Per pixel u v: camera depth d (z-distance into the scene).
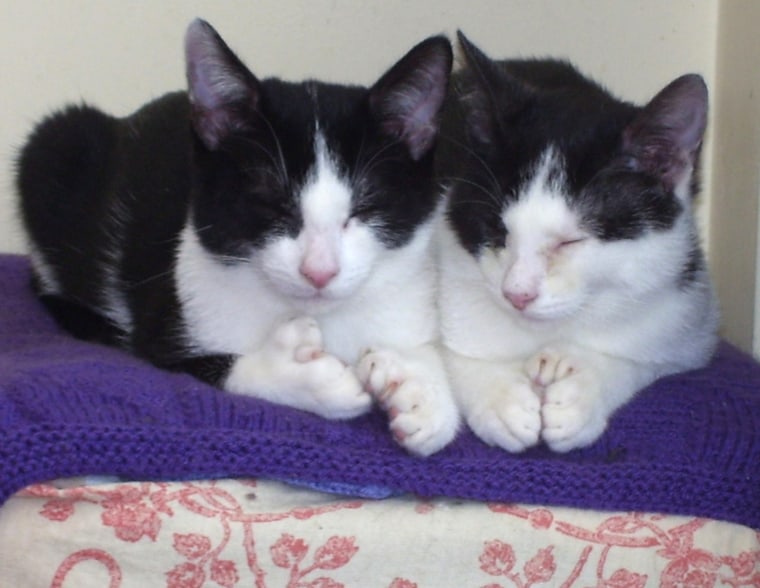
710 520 0.73
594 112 0.76
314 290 0.74
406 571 0.71
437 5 0.98
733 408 0.76
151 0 0.97
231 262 0.76
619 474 0.72
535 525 0.72
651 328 0.78
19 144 0.96
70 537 0.69
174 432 0.70
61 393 0.71
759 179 0.89
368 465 0.71
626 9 0.99
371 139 0.76
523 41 0.99
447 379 0.77
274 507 0.70
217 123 0.76
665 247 0.75
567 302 0.74
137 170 0.87
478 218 0.76
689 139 0.74
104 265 0.86
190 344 0.78
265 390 0.75
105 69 0.98
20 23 0.96
